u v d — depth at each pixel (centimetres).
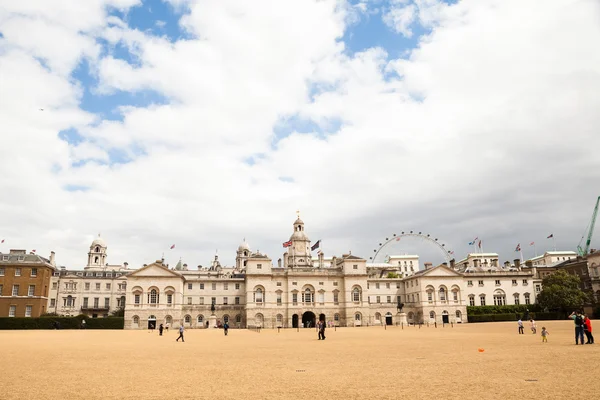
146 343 6203
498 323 13175
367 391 2242
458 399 2017
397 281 15850
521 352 4009
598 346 4400
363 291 14400
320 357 3925
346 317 14125
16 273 12950
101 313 16325
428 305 14575
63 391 2345
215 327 13475
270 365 3375
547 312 14438
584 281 16212
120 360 3841
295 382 2548
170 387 2439
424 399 2030
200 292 14312
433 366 3134
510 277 15662
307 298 14212
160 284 13400
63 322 12231
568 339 5594
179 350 4916
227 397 2156
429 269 14825
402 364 3288
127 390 2359
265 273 13938
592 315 13862
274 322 13762
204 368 3231
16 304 12750
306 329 12044
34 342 6312
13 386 2506
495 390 2205
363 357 3862
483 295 15400
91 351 4791
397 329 10644
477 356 3747
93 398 2162
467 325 12469
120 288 16638
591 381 2409
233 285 14500
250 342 6334
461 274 14938
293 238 17462
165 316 13250
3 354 4394
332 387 2370
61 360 3844
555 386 2283
